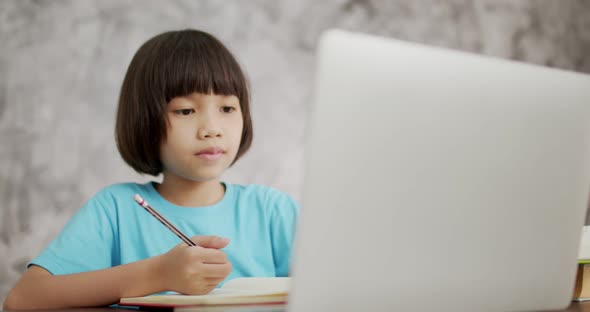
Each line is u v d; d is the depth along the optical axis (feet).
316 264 1.60
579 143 1.94
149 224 3.29
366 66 1.58
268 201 3.64
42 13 6.98
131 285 2.33
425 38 8.55
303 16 8.00
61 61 7.02
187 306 1.93
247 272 3.38
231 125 3.11
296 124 7.95
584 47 9.35
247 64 7.73
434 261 1.74
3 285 6.70
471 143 1.74
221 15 7.62
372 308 1.69
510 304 1.94
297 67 7.97
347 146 1.58
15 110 6.86
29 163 6.87
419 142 1.66
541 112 1.86
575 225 2.00
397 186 1.65
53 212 6.91
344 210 1.60
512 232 1.86
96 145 7.09
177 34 3.16
